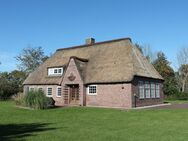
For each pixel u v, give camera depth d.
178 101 51.12
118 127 16.95
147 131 15.38
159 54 70.19
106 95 36.41
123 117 22.50
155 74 41.41
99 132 15.09
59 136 13.91
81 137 13.62
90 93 38.16
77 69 39.19
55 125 18.11
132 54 38.09
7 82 55.22
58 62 45.22
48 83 42.84
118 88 35.50
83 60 40.91
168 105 37.56
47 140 12.87
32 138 13.36
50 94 42.88
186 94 58.25
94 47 43.44
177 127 16.81
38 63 75.69
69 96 40.47
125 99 34.72
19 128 16.84
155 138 13.35
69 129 16.25
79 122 19.58
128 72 35.38
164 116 22.77
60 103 41.09
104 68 38.28
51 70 43.81
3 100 52.59
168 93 60.06
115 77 35.91
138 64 37.78
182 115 23.31
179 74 75.44
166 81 60.62
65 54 46.31
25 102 33.62
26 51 74.94
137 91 35.75
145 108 32.50
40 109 31.56
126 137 13.62
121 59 37.84
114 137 13.62
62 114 25.52
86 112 27.25
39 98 32.50
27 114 25.73
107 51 40.91
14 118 22.41
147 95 38.31
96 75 38.06
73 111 28.47
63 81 40.75
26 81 47.19
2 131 15.62
